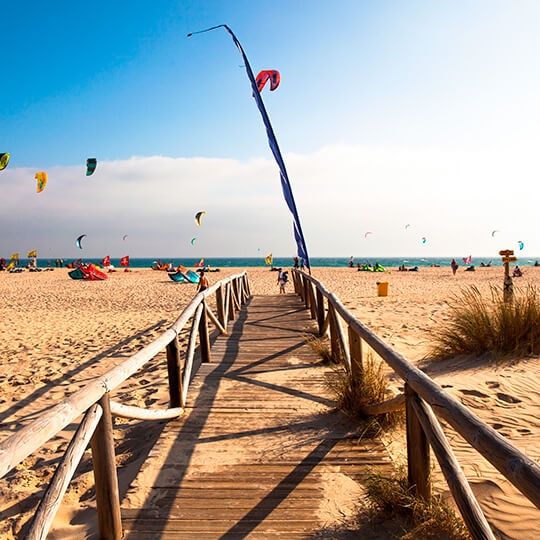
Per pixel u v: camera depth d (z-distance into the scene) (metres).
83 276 28.78
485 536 1.47
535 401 3.69
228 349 6.30
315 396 4.23
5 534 2.52
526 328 4.89
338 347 5.37
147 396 4.95
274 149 6.84
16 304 15.34
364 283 23.30
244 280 13.14
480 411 3.62
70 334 9.22
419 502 2.12
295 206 7.08
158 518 2.34
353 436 3.30
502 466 1.28
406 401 2.27
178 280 27.20
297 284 14.17
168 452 3.11
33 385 5.62
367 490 2.45
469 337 5.27
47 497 1.62
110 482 2.13
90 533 2.26
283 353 6.01
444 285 21.47
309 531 2.20
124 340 8.45
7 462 1.26
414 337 7.27
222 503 2.46
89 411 2.01
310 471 2.80
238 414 3.81
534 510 2.21
